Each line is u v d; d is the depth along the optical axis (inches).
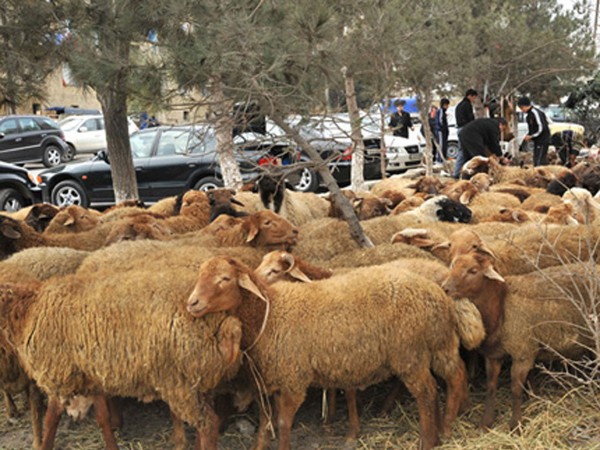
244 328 216.1
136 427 252.1
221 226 317.7
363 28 484.7
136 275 213.3
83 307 205.5
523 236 288.0
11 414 262.4
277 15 289.4
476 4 839.1
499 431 227.8
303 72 287.6
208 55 263.6
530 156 820.6
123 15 294.0
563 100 1041.5
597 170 544.4
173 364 201.8
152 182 689.6
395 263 252.5
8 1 363.3
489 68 769.6
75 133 1248.2
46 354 206.5
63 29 356.2
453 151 1057.5
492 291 232.4
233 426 247.9
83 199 714.8
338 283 224.8
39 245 322.0
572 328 232.1
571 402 234.8
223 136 435.8
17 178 644.1
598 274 232.5
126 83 292.0
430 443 220.4
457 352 228.4
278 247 294.2
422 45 627.5
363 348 213.6
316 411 257.6
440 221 349.4
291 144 319.9
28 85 383.6
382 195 458.9
